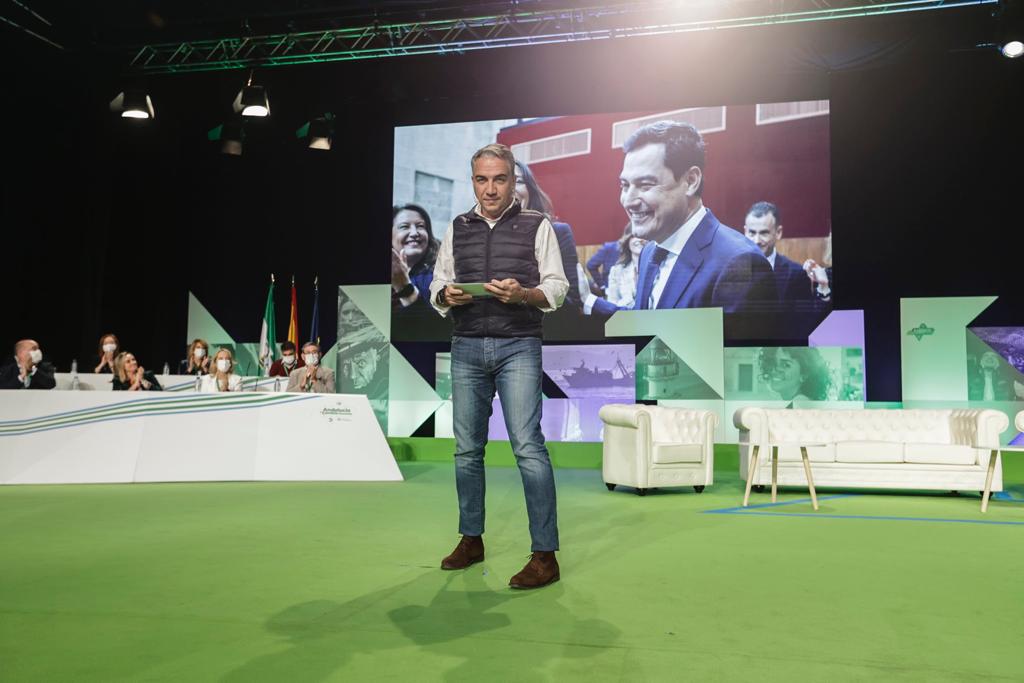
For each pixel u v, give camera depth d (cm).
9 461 528
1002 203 771
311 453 575
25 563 263
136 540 311
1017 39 656
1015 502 492
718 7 714
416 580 238
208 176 934
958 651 171
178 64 796
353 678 150
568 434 826
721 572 255
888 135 798
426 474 637
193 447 559
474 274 241
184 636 178
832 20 741
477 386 250
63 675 152
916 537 335
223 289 928
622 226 827
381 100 864
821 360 785
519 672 154
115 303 915
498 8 731
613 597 218
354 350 878
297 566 259
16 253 819
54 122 828
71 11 735
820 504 471
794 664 161
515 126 859
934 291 785
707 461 549
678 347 808
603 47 795
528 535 328
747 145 805
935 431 577
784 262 793
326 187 911
